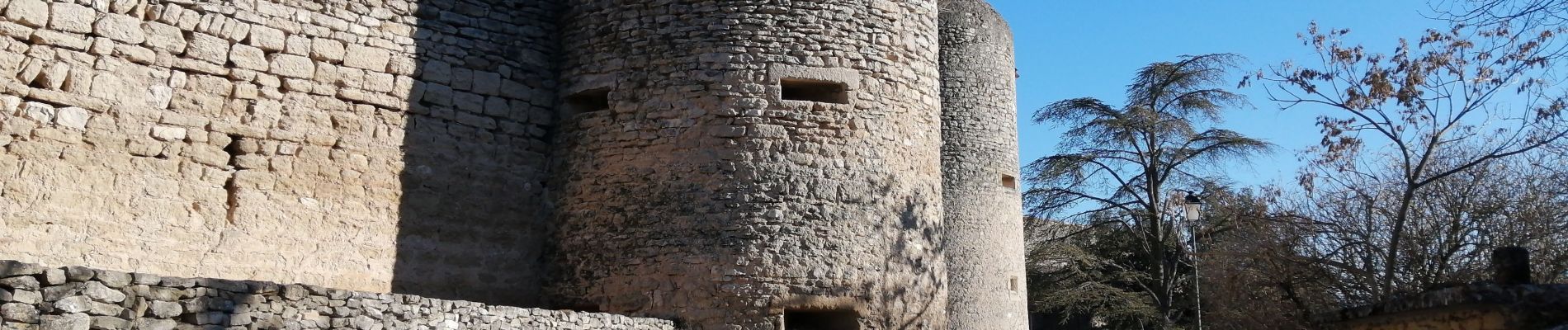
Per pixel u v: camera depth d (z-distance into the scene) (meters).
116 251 11.12
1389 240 17.75
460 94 13.26
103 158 11.20
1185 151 27.36
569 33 13.81
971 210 19.58
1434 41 16.03
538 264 13.39
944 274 13.69
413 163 12.83
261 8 12.27
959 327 18.94
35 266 8.16
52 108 11.02
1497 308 9.91
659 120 12.92
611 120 13.18
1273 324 16.91
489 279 13.05
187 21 11.86
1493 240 17.27
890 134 13.31
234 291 9.11
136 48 11.53
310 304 9.52
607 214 12.90
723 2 13.16
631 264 12.62
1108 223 27.53
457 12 13.45
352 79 12.64
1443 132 15.92
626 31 13.36
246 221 11.84
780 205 12.58
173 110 11.65
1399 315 11.21
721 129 12.76
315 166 12.30
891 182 13.21
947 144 19.69
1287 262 16.97
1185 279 26.02
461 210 13.02
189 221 11.55
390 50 12.92
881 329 12.77
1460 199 17.81
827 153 12.89
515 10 13.86
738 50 12.98
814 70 13.03
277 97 12.21
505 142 13.43
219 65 11.95
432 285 12.70
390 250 12.53
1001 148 20.30
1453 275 16.83
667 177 12.74
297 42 12.41
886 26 13.59
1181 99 27.64
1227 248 18.77
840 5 13.38
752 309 12.27
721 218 12.51
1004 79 20.75
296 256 12.02
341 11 12.72
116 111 11.34
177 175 11.56
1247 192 24.12
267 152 12.06
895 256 13.06
